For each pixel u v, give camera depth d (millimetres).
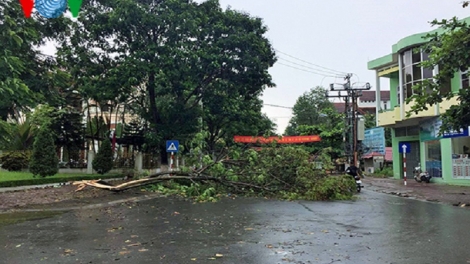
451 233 7742
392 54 27344
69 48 21547
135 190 16844
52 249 6305
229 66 21969
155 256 5852
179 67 20000
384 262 5531
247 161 16609
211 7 22078
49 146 18328
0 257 5805
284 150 16391
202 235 7480
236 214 10469
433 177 24422
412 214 10602
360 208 11961
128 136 27016
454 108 12938
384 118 28203
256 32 22828
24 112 14922
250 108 34500
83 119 30422
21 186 16344
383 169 38406
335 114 41719
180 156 23922
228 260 5629
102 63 22031
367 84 29734
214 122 33875
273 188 15711
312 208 11891
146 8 20438
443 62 12141
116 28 20406
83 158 27641
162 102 24875
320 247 6457
